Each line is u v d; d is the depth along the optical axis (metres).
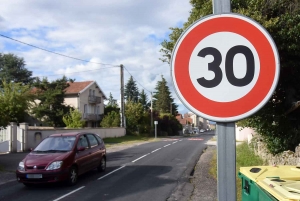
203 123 139.62
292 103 9.45
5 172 13.59
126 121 48.69
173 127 64.25
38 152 10.95
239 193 7.88
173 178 11.66
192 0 11.52
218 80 2.19
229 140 2.16
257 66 2.15
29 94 28.59
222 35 2.21
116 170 13.68
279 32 8.67
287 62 9.06
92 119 50.62
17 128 21.84
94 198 8.80
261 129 10.67
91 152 12.19
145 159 17.50
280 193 2.45
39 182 9.99
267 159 11.59
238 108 2.15
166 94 85.94
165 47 11.61
